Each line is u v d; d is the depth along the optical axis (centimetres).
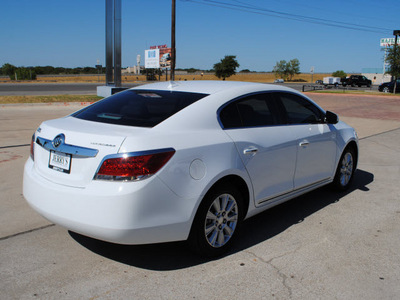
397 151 866
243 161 354
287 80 9250
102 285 300
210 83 411
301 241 388
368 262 347
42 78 8338
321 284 309
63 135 315
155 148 294
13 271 317
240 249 367
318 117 478
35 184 322
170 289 296
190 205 309
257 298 288
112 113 354
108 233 285
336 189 541
